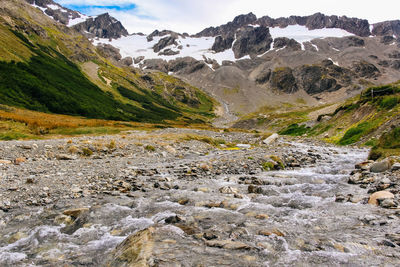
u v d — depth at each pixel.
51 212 10.80
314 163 24.17
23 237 8.67
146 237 7.83
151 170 19.45
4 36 137.62
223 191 13.89
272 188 14.17
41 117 66.19
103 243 8.23
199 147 38.81
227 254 6.90
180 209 11.02
